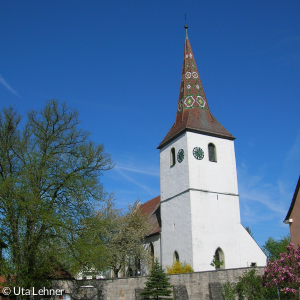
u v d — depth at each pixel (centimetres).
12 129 2969
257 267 3381
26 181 2697
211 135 4534
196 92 4838
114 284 2947
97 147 3134
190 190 4181
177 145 4566
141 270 4600
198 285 3177
